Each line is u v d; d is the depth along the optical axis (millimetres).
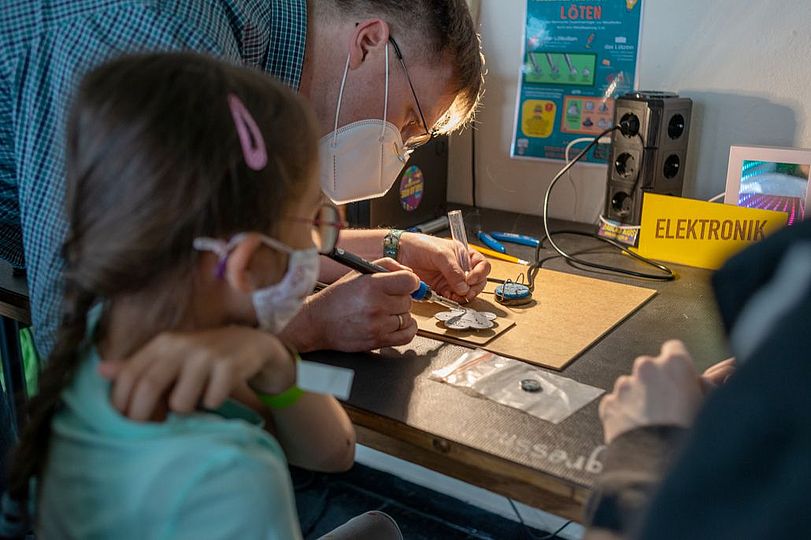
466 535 1881
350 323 1025
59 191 893
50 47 909
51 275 898
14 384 1426
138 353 668
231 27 1022
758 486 470
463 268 1270
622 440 681
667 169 1495
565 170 1519
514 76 1712
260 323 738
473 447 822
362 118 1200
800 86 1435
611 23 1581
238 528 609
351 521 1027
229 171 649
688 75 1534
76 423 665
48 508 685
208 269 673
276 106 693
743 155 1407
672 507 496
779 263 538
